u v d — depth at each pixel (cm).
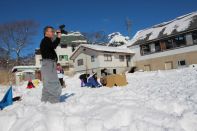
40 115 364
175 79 1084
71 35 5125
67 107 438
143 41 3762
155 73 2078
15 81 3142
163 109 425
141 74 2233
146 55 3756
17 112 412
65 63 4900
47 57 533
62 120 347
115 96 588
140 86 924
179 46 3350
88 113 390
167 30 3550
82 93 756
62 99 617
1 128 363
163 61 3544
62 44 4916
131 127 321
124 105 416
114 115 362
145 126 319
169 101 463
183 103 446
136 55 3894
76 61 3859
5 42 5250
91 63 3612
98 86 1245
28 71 3959
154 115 365
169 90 677
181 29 3294
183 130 310
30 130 320
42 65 531
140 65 3831
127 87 944
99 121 341
